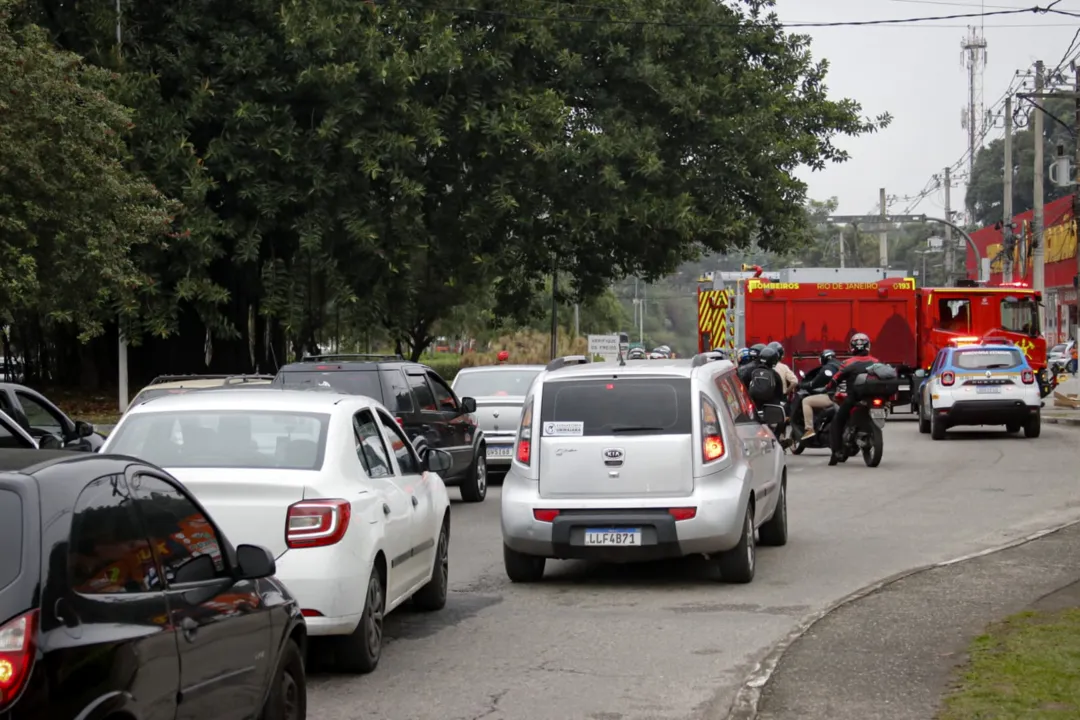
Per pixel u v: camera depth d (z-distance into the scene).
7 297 23.17
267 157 31.77
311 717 7.61
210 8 32.66
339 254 33.47
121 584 5.00
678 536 11.53
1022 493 18.48
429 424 17.14
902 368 34.69
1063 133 100.19
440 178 35.00
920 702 7.43
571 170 34.41
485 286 45.19
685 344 143.75
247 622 5.96
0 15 22.94
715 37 37.91
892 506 17.28
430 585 10.75
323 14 31.58
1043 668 7.96
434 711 7.73
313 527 8.09
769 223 38.78
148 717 4.91
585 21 35.66
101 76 25.75
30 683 4.31
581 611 10.85
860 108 41.78
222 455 8.62
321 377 16.55
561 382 12.07
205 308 31.80
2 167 22.19
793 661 8.48
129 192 24.95
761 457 12.99
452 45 32.25
